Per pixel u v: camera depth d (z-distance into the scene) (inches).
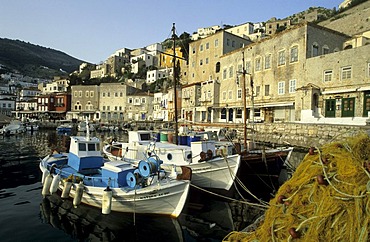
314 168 154.9
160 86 3144.7
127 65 4261.8
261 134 1139.9
